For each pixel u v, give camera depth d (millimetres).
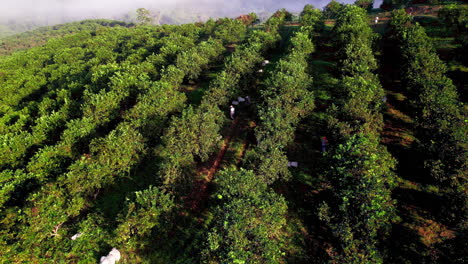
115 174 25828
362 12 57781
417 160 23750
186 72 45469
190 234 21188
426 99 26000
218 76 37906
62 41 108938
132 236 19797
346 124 24281
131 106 40500
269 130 26141
